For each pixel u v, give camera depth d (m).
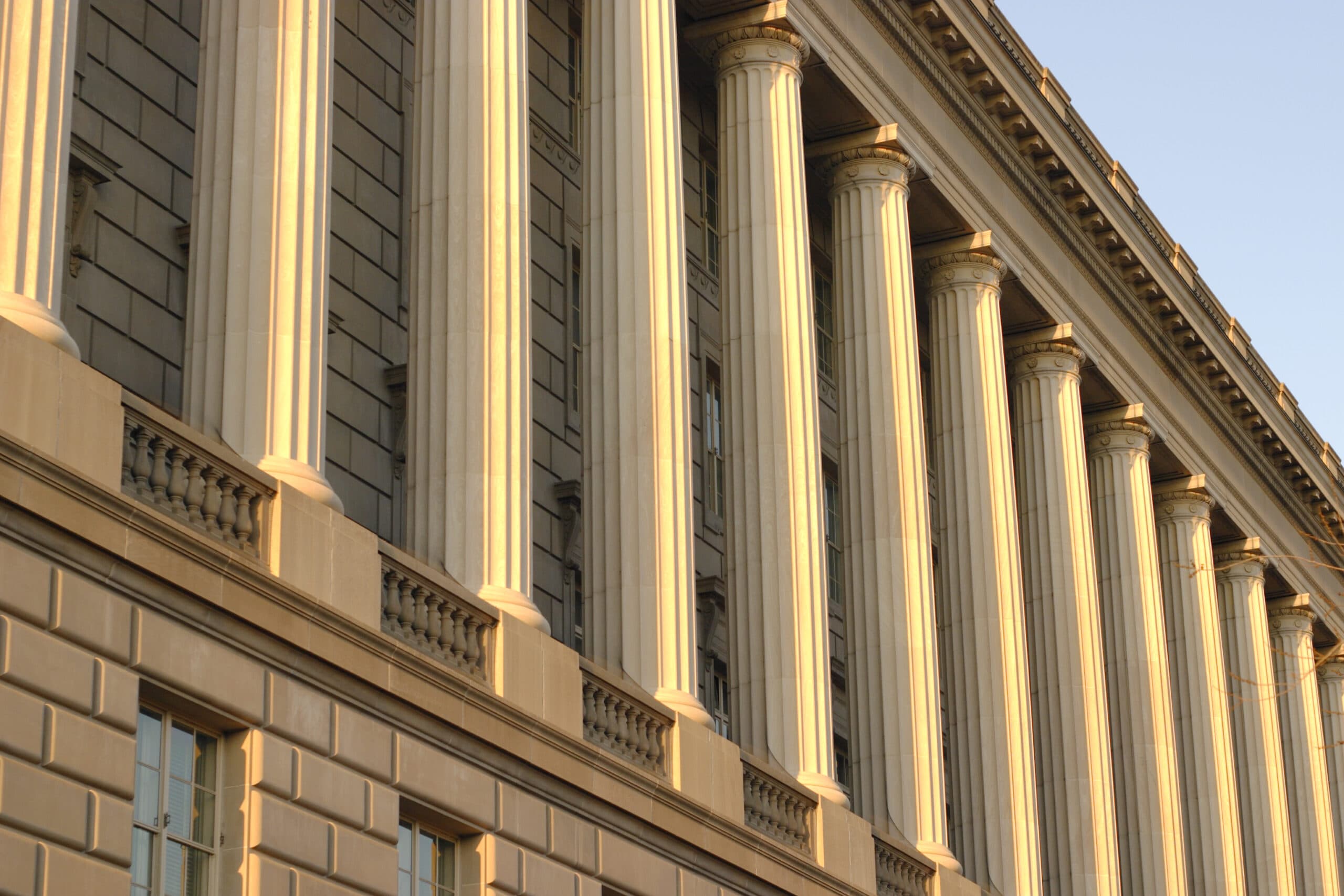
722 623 45.88
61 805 20.53
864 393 41.41
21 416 20.64
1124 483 54.22
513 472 29.06
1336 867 65.50
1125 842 51.34
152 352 32.00
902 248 42.69
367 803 24.75
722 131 39.38
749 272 38.03
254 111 26.52
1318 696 69.44
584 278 34.59
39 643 20.59
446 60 30.80
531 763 27.70
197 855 22.84
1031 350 50.50
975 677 43.50
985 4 48.03
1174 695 57.62
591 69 35.66
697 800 31.22
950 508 45.09
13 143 21.86
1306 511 69.31
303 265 26.19
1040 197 50.31
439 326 29.52
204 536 22.77
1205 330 58.91
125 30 32.56
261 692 23.45
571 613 40.38
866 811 38.88
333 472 34.72
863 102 42.19
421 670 25.88
